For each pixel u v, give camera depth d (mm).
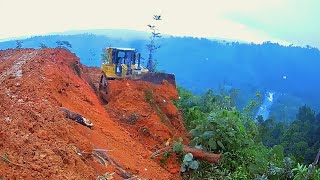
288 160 12766
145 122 14578
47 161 6961
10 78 13070
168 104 16844
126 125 14359
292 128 38938
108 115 14570
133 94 16312
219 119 13594
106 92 18062
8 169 6145
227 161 12820
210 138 13133
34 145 7285
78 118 10734
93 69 28000
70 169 7266
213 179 11875
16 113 8820
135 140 13227
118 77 18719
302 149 30938
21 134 7527
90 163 8523
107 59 19828
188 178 11969
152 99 16484
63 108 10680
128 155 11078
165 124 15250
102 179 7898
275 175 12336
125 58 19359
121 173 9195
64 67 17906
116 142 11461
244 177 11969
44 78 12875
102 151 9516
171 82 18719
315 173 11859
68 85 14422
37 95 10789
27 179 6121
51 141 7906
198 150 12719
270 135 36125
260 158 12930
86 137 9906
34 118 8766
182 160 12477
